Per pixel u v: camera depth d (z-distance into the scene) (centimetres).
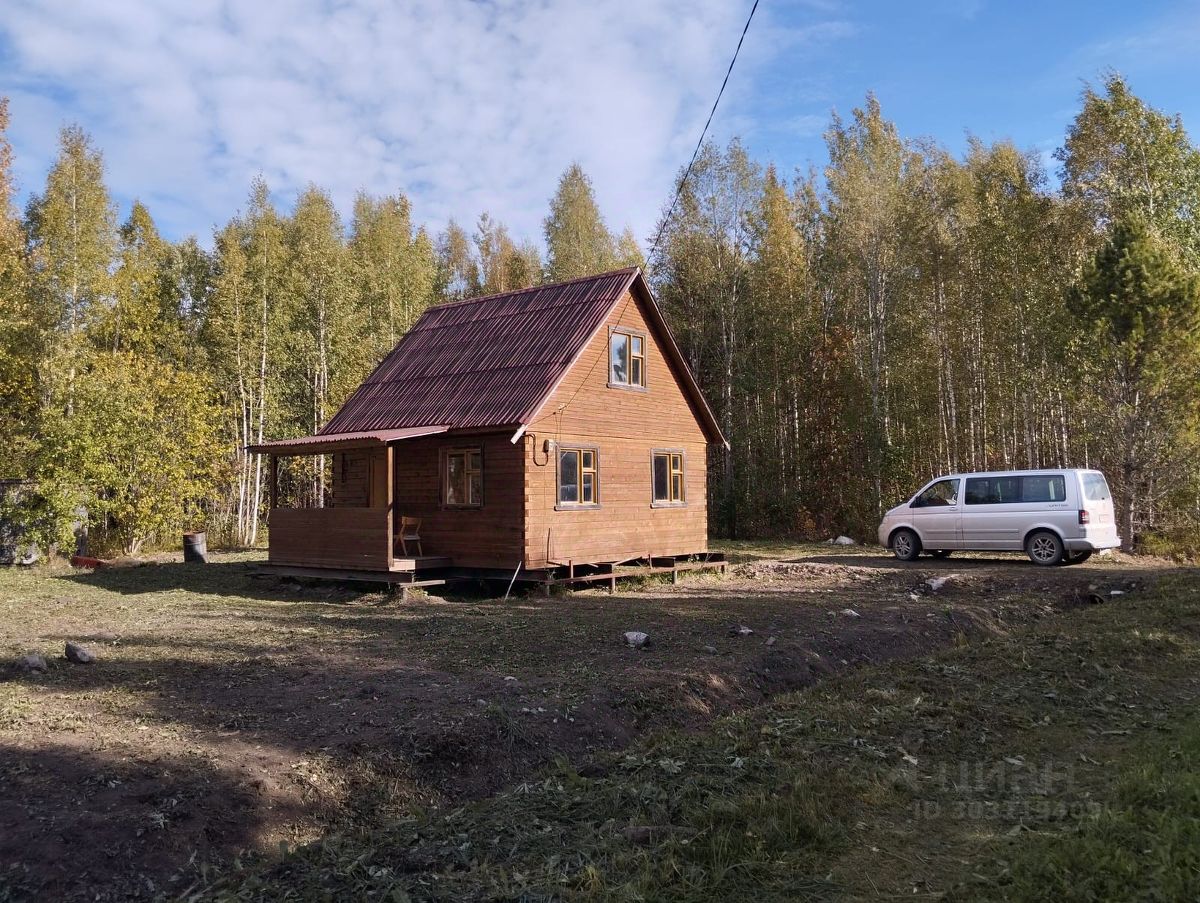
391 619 1250
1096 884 418
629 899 418
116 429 2255
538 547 1598
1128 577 1504
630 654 963
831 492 3156
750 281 3284
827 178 3244
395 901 425
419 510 1745
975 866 459
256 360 3023
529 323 1873
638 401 1884
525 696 768
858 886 441
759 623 1155
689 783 573
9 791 529
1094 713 749
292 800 555
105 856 466
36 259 2672
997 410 2980
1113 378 2156
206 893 450
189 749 615
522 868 462
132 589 1670
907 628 1117
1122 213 2548
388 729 662
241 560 2244
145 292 3005
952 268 3000
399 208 4381
